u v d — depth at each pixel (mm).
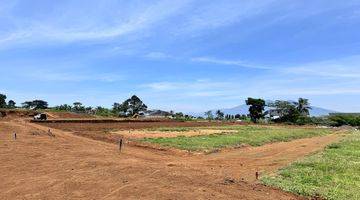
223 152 38031
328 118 142375
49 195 15078
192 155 34812
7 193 15648
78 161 21734
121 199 14281
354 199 18219
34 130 46719
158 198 14383
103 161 21531
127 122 84688
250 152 38594
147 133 54812
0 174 18875
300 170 25516
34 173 19078
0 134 38719
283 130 77125
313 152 39000
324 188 20156
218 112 148375
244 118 143875
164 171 18703
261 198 16203
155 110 144375
